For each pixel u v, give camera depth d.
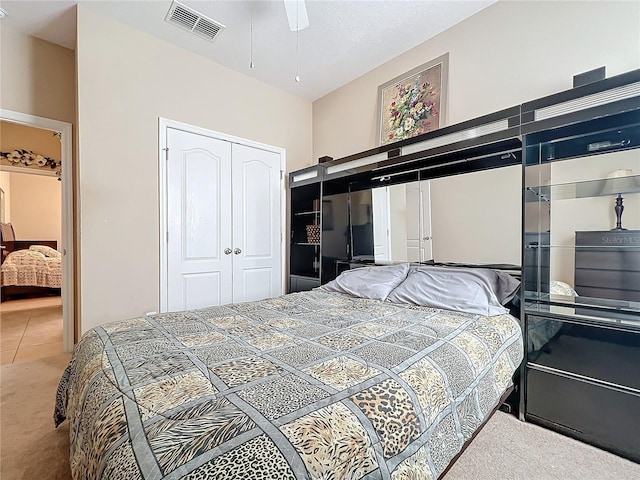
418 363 1.09
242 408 0.77
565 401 1.59
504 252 2.19
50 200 7.16
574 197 1.92
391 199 2.88
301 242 3.63
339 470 0.66
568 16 2.01
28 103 2.65
